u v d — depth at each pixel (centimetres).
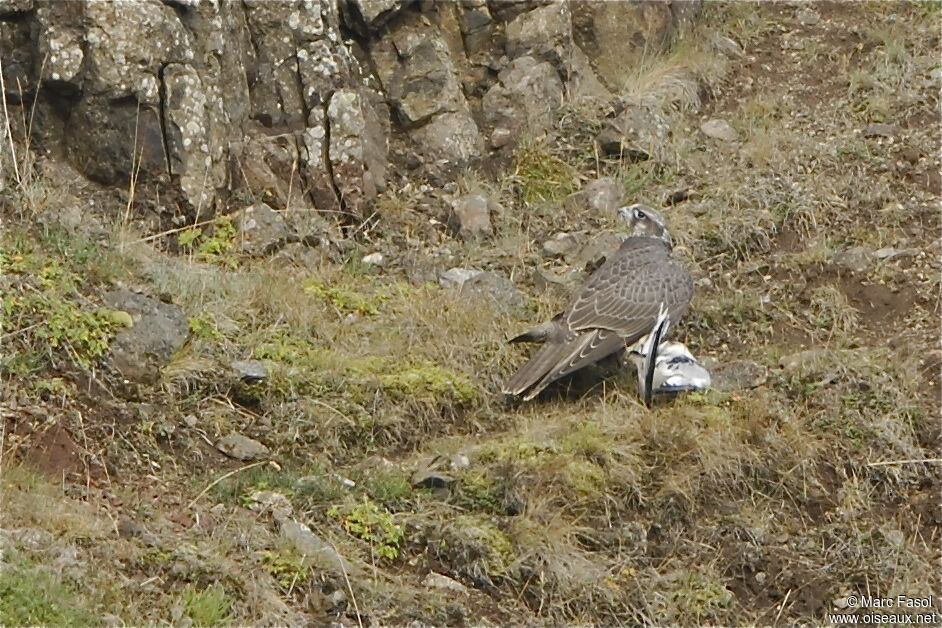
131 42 1367
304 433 1160
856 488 1166
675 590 1065
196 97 1384
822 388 1248
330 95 1468
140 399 1140
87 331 1154
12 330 1140
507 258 1421
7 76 1373
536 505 1098
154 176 1372
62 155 1383
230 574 977
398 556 1058
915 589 1089
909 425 1220
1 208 1279
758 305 1361
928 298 1362
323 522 1066
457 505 1106
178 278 1264
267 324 1263
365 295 1333
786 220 1477
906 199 1509
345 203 1443
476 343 1270
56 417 1091
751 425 1188
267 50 1468
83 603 911
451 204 1469
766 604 1078
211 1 1411
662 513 1121
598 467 1140
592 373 1273
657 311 1270
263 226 1380
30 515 974
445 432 1198
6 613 882
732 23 1802
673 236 1445
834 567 1102
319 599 984
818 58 1750
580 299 1272
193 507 1048
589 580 1052
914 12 1811
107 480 1058
